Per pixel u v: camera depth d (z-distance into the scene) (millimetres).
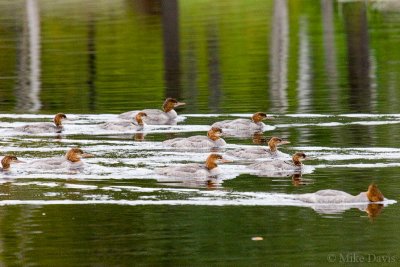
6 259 26281
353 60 68750
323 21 88438
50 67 67875
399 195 31844
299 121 46031
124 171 35594
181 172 34688
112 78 62625
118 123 44688
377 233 27906
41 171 35875
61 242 27562
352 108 49344
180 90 57625
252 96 54531
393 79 59812
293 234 27891
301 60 69438
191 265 25656
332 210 30250
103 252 26734
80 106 52250
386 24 85438
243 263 25781
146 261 26016
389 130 42969
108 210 30500
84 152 38625
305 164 36594
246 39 79188
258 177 34594
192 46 75750
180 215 29844
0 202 31547
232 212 30078
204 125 45938
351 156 37781
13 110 51031
